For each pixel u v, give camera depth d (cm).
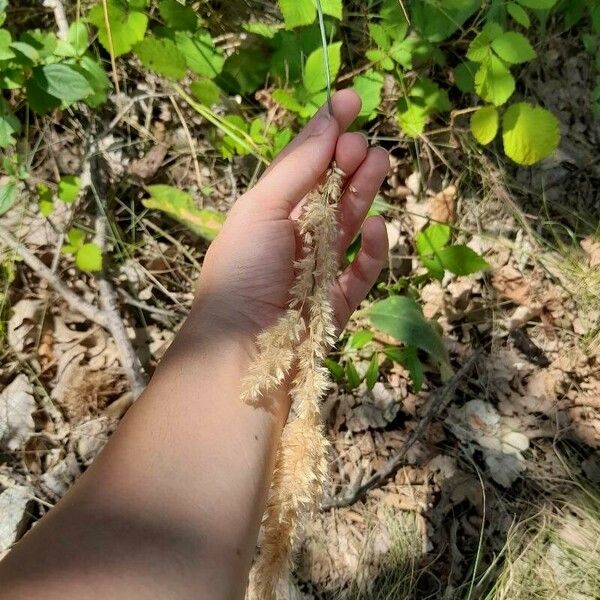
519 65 54
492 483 46
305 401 26
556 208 54
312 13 37
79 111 47
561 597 43
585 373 50
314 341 26
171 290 48
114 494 21
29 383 43
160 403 25
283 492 25
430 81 45
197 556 20
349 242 36
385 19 43
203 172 49
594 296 51
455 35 51
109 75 48
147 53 39
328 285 27
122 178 48
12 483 40
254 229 30
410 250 50
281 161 31
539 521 45
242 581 22
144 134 48
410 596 42
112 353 44
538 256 52
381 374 47
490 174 52
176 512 21
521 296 51
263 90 48
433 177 52
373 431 46
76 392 43
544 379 49
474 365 49
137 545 20
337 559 42
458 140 52
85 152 47
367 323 47
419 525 44
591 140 55
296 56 43
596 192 54
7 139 40
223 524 22
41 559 19
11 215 45
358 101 33
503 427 48
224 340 27
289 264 31
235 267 30
